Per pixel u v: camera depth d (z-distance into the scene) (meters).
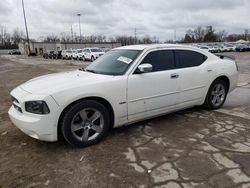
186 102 4.76
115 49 4.95
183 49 4.74
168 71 4.38
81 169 3.10
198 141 3.81
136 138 3.97
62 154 3.49
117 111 3.87
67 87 3.46
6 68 20.08
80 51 35.03
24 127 3.41
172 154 3.42
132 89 3.95
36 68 19.34
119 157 3.37
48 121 3.32
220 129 4.29
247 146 3.62
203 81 4.93
